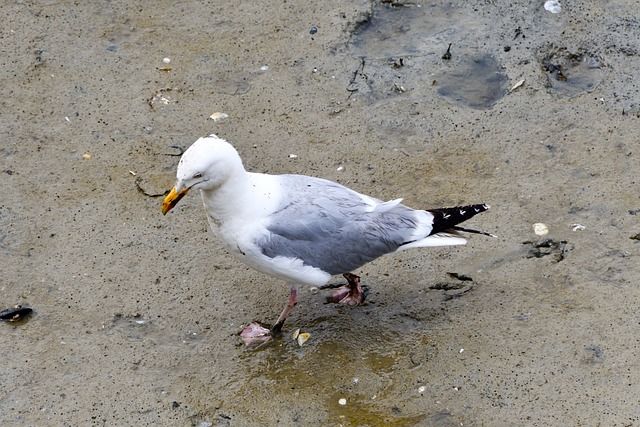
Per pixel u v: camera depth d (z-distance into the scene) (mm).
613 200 9234
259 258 7699
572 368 7637
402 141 10172
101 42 11648
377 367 7805
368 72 11102
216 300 8484
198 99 10828
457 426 7254
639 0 11914
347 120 10461
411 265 8734
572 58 11172
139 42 11664
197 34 11781
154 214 9344
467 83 10906
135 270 8750
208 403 7566
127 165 9953
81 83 11039
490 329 8047
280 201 7738
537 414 7289
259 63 11297
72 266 8797
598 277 8430
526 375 7613
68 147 10164
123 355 7965
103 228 9195
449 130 10273
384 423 7324
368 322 8227
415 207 9281
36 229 9180
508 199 9344
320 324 8242
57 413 7484
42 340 8094
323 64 11250
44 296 8500
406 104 10648
